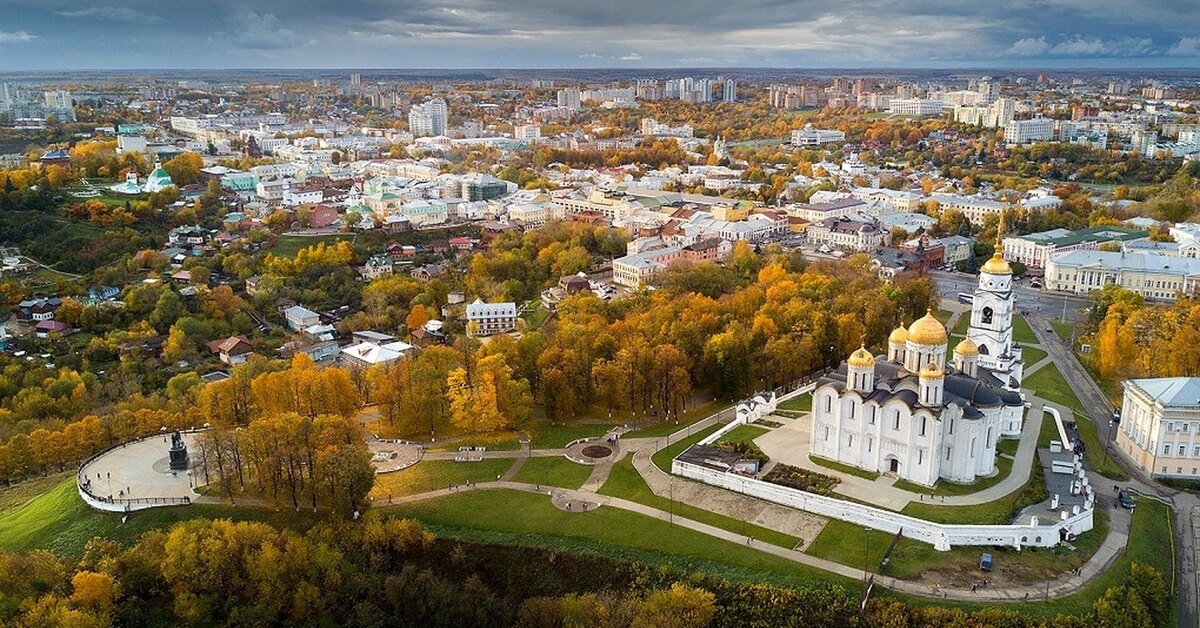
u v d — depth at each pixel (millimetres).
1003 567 165375
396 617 167500
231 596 167625
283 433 192375
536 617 161875
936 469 192000
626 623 156000
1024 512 181125
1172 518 191000
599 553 176750
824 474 199375
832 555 171125
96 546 174000
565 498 199125
